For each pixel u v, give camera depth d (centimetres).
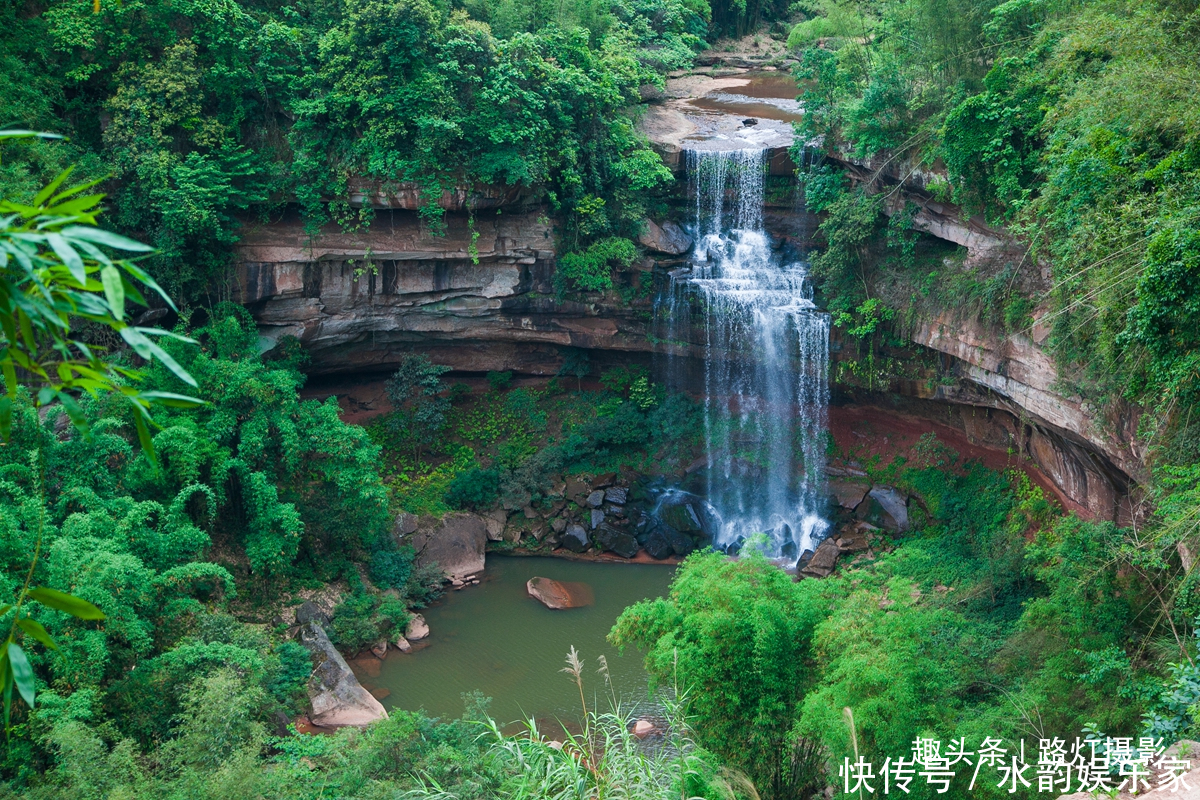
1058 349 2148
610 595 2956
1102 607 1741
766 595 1634
